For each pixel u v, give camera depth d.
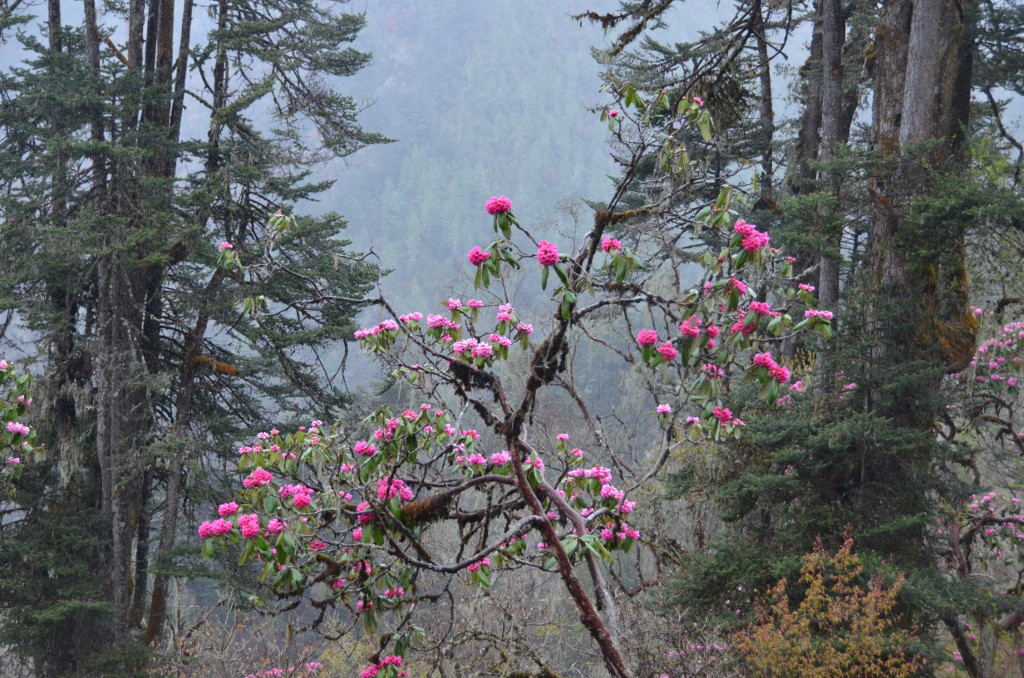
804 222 11.05
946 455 10.39
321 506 4.27
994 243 11.14
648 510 11.32
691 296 3.88
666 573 10.98
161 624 16.55
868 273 11.23
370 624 4.23
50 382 15.39
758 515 11.16
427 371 4.55
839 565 9.28
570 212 15.00
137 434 15.86
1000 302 12.29
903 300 10.56
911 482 10.49
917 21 11.08
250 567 14.42
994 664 12.23
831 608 8.79
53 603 14.91
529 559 5.04
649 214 4.21
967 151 10.90
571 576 4.02
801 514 10.55
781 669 8.49
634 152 4.43
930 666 9.37
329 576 4.31
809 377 11.95
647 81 13.64
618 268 3.82
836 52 14.01
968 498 11.29
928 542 10.72
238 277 13.49
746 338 3.87
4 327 16.08
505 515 4.90
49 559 14.97
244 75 17.27
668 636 8.25
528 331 4.61
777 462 10.77
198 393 17.56
